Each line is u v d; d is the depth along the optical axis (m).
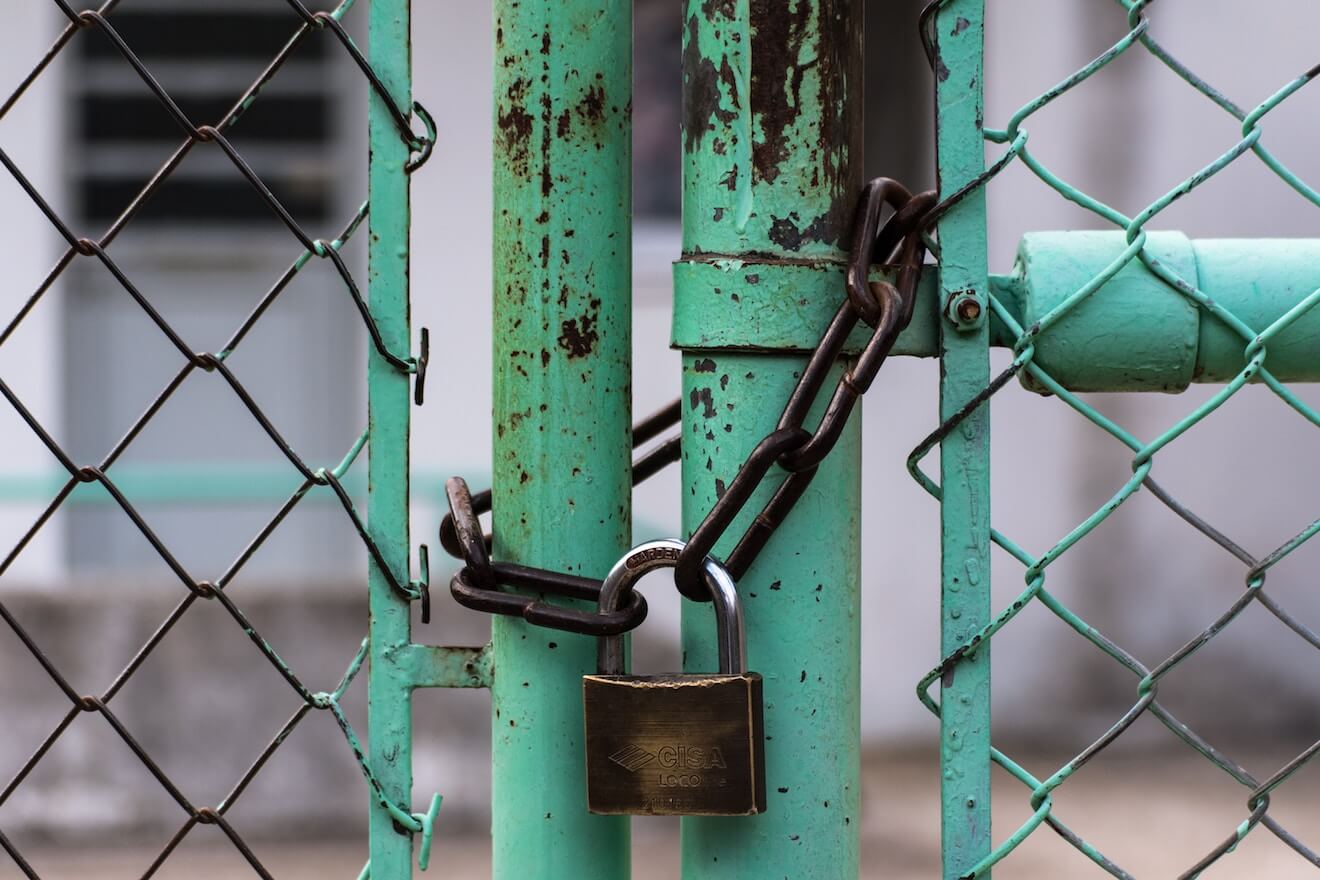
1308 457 6.33
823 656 0.97
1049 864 5.09
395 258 0.99
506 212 0.99
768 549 0.96
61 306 6.25
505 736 1.02
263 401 6.66
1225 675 6.43
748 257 0.95
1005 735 6.45
